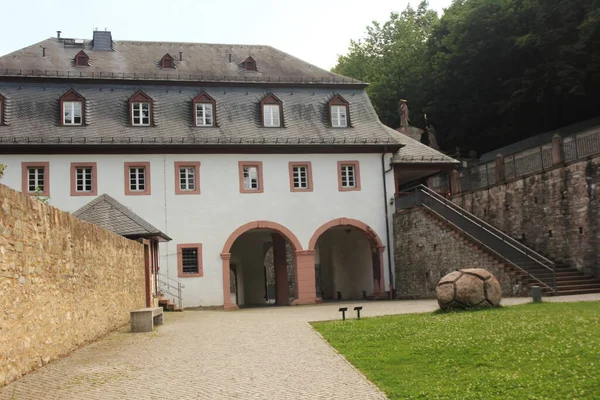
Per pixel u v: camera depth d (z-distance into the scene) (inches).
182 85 1374.3
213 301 1267.2
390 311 866.8
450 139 2212.1
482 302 703.7
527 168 1129.4
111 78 1332.4
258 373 425.1
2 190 387.5
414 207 1288.1
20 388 378.6
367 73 2524.6
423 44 2464.3
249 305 1492.4
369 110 1460.4
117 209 1021.8
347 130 1406.3
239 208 1310.3
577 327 490.0
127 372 434.0
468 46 1978.3
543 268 971.9
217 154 1312.7
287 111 1398.9
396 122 2356.1
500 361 401.7
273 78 1456.7
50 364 465.7
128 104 1310.3
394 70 2469.2
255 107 1384.1
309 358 477.1
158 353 521.7
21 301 413.1
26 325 422.6
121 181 1258.6
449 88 2123.5
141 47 1509.6
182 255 1270.9
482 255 1032.2
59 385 389.4
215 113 1344.7
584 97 1854.1
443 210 1177.4
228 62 1509.6
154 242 1075.3
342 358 469.7
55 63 1366.9
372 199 1381.6
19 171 1216.2
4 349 384.2
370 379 393.1
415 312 791.1
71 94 1283.2
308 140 1357.0
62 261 510.9
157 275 1115.3
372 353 476.7
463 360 418.0
